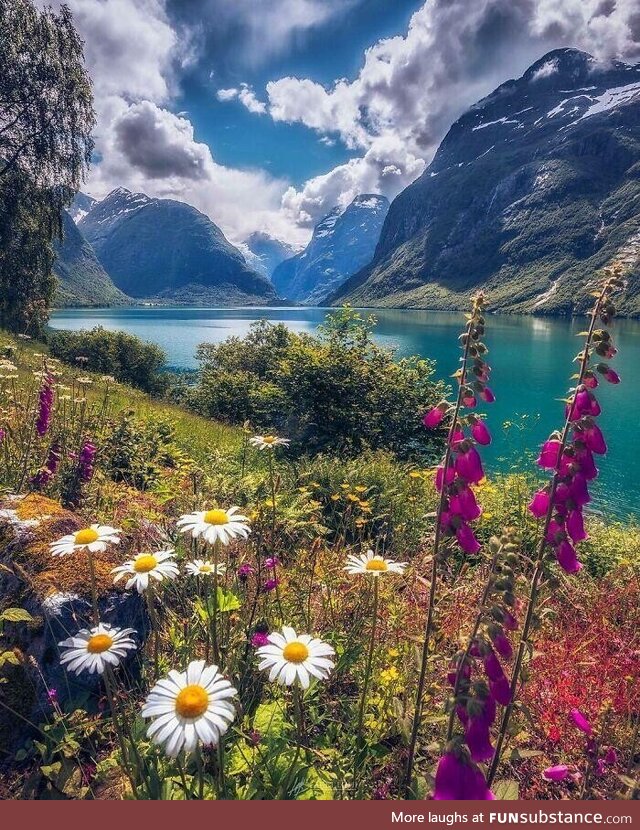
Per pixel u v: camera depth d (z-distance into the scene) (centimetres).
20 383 776
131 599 311
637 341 8281
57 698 266
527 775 285
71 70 2658
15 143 2630
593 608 494
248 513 417
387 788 253
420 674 235
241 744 246
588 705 326
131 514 429
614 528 1028
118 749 240
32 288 2823
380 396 1364
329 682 310
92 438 622
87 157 2842
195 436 1113
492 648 182
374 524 616
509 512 679
